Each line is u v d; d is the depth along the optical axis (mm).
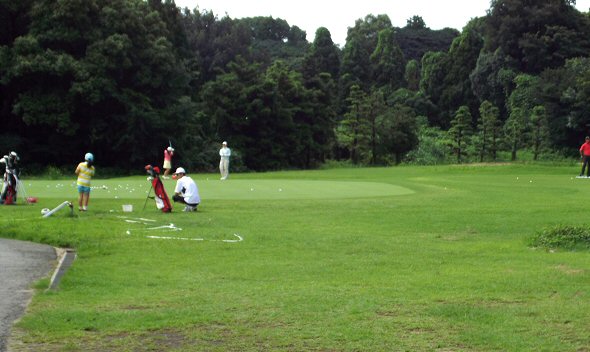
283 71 61156
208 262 9570
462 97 82750
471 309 6629
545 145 64000
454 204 17844
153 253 10328
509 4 79250
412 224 13930
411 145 66375
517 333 5828
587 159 32844
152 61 44219
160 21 47562
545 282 7973
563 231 11359
